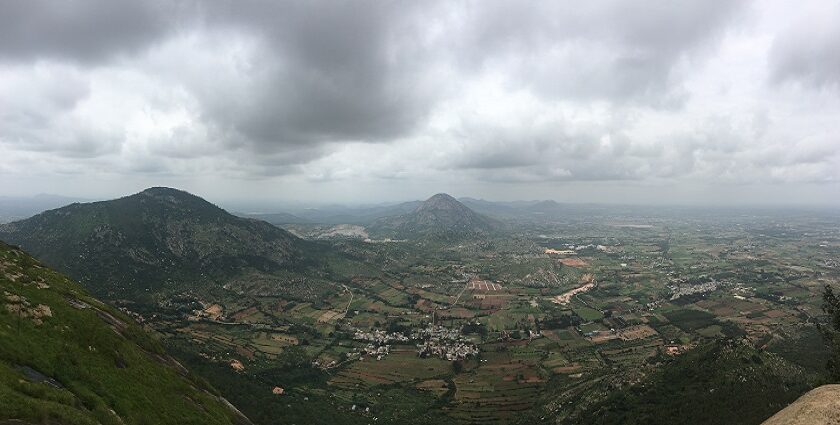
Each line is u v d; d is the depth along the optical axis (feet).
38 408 162.09
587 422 493.77
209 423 277.64
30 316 253.44
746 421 404.77
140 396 250.16
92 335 279.69
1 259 351.25
